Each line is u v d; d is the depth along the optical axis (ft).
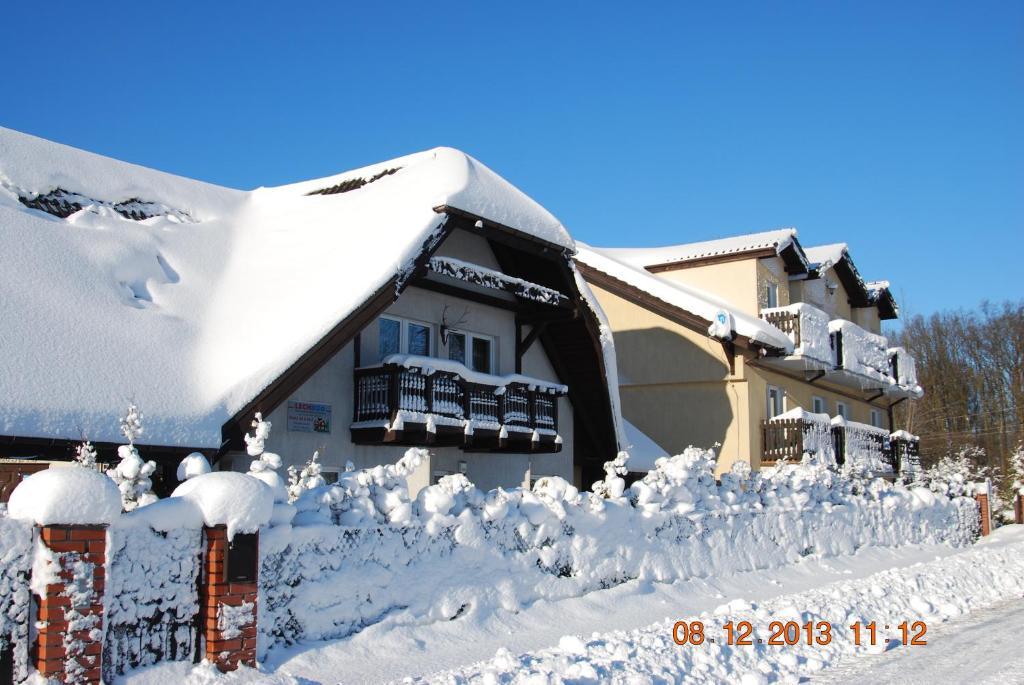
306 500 30.42
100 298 47.26
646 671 27.32
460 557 34.37
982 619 41.09
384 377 51.57
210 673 24.64
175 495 25.55
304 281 52.60
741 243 93.09
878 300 124.36
